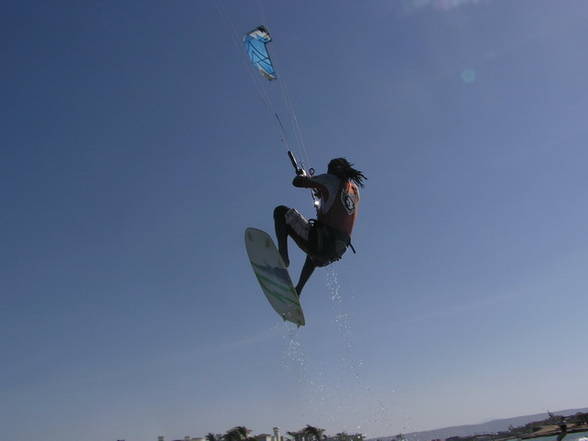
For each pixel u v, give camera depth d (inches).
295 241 263.7
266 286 291.0
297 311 269.9
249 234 283.4
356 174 265.6
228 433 2140.7
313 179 254.8
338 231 254.2
